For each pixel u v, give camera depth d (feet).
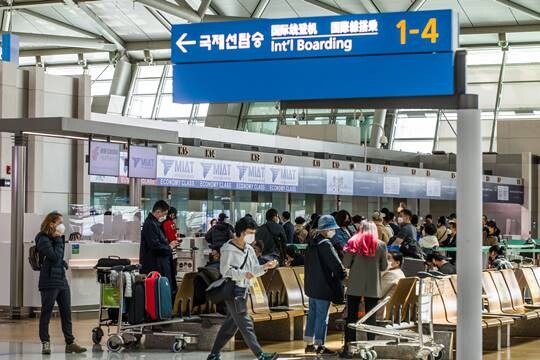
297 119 138.82
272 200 93.30
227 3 127.75
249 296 48.03
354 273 42.75
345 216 51.65
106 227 62.85
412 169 101.30
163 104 147.33
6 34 69.77
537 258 88.53
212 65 35.06
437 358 43.21
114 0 129.80
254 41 34.65
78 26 144.36
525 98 132.36
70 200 69.97
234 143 95.20
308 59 34.06
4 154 63.57
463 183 33.22
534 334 53.62
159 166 69.72
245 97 34.68
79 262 59.31
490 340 47.60
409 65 33.12
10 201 63.82
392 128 134.51
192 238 70.90
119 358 42.14
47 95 68.08
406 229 60.34
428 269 52.54
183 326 45.52
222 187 76.74
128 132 58.39
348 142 120.26
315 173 87.40
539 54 132.05
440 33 32.83
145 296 45.01
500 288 52.08
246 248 39.11
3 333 50.90
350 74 33.63
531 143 130.82
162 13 134.82
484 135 133.80
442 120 132.87
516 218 122.42
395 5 122.62
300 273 52.39
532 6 120.06
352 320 43.21
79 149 70.33
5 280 58.59
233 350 45.34
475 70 135.13
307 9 126.62
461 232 33.32
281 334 49.70
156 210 47.57
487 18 126.41
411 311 46.75
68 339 43.80
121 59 148.77
